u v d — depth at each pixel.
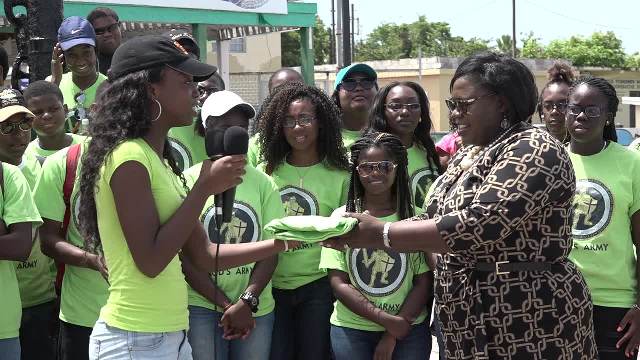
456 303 3.04
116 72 2.78
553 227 2.89
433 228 2.88
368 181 4.16
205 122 3.91
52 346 4.36
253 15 15.05
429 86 32.12
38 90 4.51
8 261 3.77
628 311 3.90
